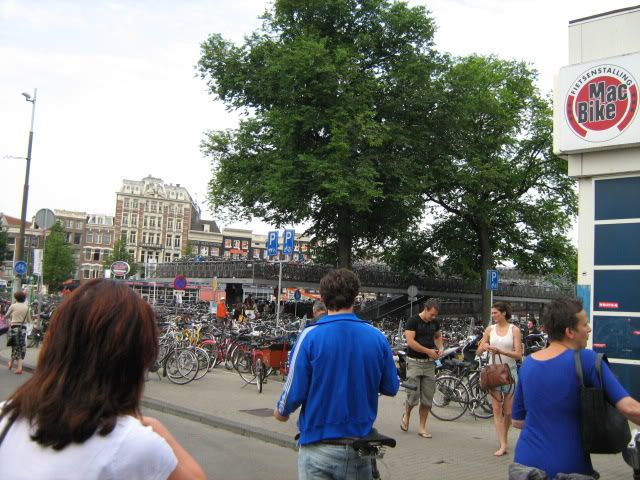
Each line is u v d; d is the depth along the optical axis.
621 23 8.91
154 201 104.19
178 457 1.55
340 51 24.27
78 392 1.47
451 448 7.60
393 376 3.46
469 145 30.27
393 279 40.00
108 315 1.54
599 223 8.84
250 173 27.22
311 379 3.28
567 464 2.98
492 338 7.64
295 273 35.50
